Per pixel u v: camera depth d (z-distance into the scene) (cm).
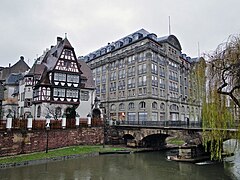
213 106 1945
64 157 2888
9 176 2011
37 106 4422
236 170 2400
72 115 4003
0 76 6888
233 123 1894
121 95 6269
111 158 3048
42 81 4362
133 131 4078
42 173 2155
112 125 4359
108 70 6738
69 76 4584
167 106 6066
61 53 4544
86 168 2427
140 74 5838
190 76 2489
